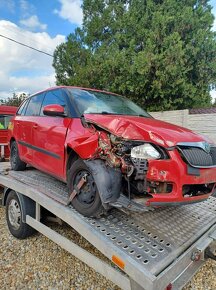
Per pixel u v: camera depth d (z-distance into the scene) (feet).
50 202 9.83
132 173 7.80
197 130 30.55
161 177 7.58
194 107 38.75
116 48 39.45
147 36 36.99
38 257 10.51
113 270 7.29
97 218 8.83
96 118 9.05
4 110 23.15
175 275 6.98
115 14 46.21
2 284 8.79
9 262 10.11
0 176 13.78
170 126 9.32
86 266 9.96
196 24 36.50
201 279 9.51
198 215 10.62
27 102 15.46
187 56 35.29
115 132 8.18
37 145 12.34
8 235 12.48
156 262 6.91
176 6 38.19
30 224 11.06
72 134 9.61
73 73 52.06
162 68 34.06
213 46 35.58
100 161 8.29
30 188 11.21
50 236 9.91
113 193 7.75
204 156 8.29
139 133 8.00
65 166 10.10
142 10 40.06
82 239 11.07
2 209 16.29
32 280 9.05
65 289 8.64
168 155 7.66
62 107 10.47
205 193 8.75
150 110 37.50
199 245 8.18
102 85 39.42
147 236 8.29
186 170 7.73
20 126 14.53
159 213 10.16
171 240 8.25
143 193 8.04
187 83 36.68
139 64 33.45
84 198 8.86
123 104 12.76
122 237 7.98
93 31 47.42
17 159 15.02
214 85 39.34
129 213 9.43
